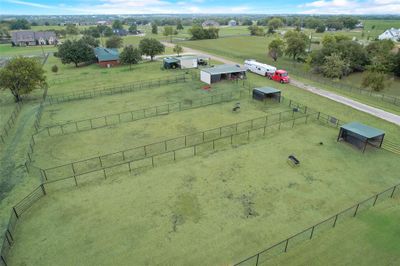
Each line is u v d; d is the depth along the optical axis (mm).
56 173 22312
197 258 14711
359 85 50500
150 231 16500
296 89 44125
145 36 155750
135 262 14531
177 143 26859
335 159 23875
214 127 30266
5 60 76375
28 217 17688
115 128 30422
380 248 15086
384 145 26078
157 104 37625
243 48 98125
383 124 30750
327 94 41469
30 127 31297
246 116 33094
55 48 107125
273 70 50906
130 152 25375
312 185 20500
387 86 50312
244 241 15727
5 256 14930
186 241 15766
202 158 24203
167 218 17469
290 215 17609
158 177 21625
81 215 17797
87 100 40281
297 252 14938
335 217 17203
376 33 152125
